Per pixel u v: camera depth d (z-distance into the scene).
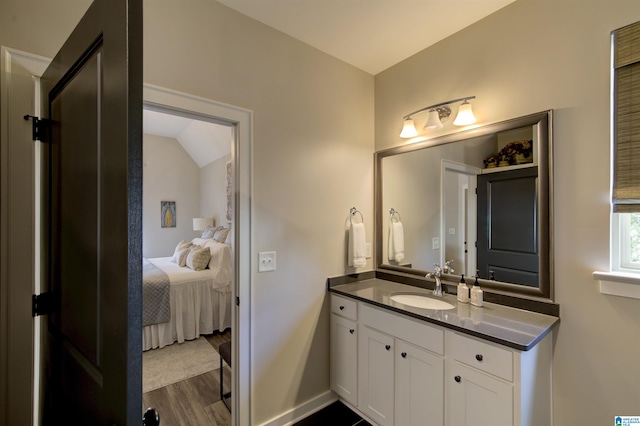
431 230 2.17
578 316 1.48
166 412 2.14
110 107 0.64
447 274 2.07
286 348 1.99
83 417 0.74
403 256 2.36
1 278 1.04
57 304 0.92
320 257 2.19
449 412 1.48
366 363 1.92
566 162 1.54
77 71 0.82
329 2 1.72
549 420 1.51
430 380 1.56
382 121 2.52
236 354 1.80
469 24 1.94
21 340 1.04
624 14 1.37
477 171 1.91
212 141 5.09
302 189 2.09
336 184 2.30
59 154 0.92
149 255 5.79
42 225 1.03
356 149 2.45
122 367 0.58
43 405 1.02
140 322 0.59
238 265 1.79
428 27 1.96
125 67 0.59
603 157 1.42
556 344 1.54
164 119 4.86
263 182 1.89
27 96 1.16
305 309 2.10
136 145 0.59
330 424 1.99
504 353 1.28
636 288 1.31
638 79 1.33
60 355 0.90
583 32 1.49
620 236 1.40
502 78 1.79
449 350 1.49
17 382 1.04
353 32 2.01
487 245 1.86
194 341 3.39
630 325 1.34
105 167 0.66
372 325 1.88
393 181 2.43
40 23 1.21
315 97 2.18
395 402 1.74
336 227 2.30
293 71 2.05
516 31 1.73
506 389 1.27
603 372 1.40
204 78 1.66
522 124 1.69
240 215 1.79
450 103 2.01
